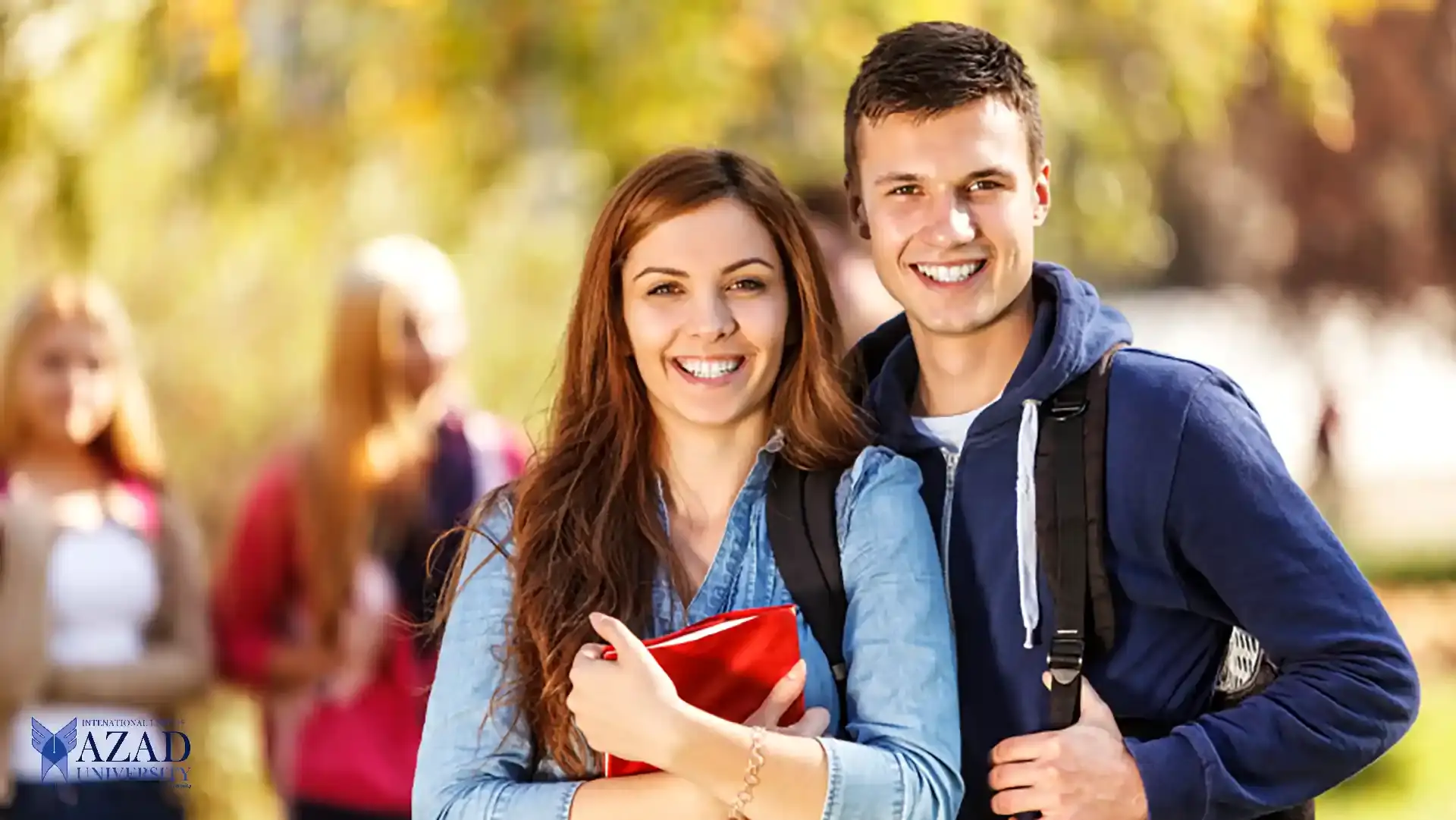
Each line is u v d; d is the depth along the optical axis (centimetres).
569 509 349
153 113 922
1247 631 339
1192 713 346
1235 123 1748
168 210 1034
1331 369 2152
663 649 318
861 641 334
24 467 609
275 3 902
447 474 609
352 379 610
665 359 345
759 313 346
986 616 349
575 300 362
